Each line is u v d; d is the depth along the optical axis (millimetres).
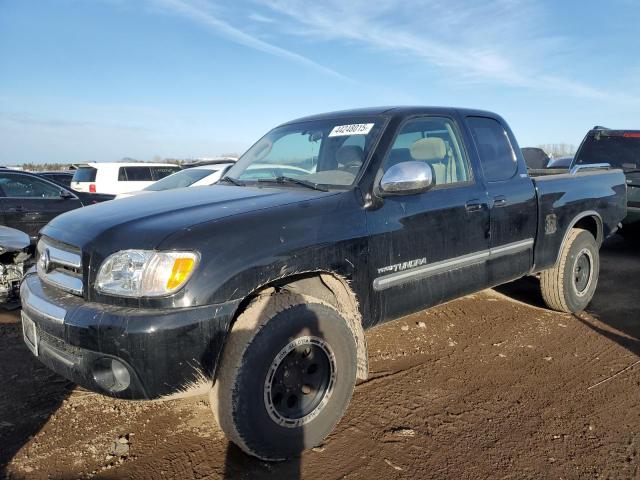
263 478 2498
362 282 2969
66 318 2408
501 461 2623
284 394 2604
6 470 2564
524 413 3102
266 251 2537
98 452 2715
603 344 4195
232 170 4109
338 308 2910
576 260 4793
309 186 3205
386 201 3150
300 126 4012
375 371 3717
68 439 2842
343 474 2525
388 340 4320
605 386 3443
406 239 3203
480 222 3729
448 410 3141
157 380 2277
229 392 2406
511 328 4598
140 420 3043
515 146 4305
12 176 8734
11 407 3199
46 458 2664
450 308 5164
